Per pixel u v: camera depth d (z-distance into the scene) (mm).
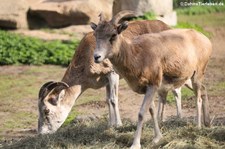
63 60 38188
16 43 40500
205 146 19047
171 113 26438
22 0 46156
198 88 21422
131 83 19172
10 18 45656
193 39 20922
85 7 45594
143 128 21125
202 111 23516
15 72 36531
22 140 20984
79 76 22734
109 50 18016
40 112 22188
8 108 28719
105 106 28656
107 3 46250
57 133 21125
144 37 19516
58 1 47375
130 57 18656
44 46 39969
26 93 31594
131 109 28000
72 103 22656
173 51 19734
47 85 22047
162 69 19516
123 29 18234
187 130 20344
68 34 44500
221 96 29609
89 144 19812
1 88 32688
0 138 23344
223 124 22797
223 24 53969
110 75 22984
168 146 19016
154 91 19188
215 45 44625
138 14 45531
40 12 46188
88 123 22797
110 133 20609
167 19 46562
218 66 37156
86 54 22672
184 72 20188
